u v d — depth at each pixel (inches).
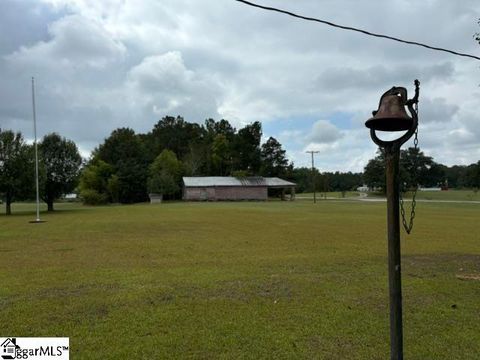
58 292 271.7
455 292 270.2
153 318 216.5
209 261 392.2
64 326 204.8
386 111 141.9
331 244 518.6
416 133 137.3
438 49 229.0
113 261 394.3
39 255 434.6
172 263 381.4
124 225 821.2
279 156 3484.3
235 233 658.8
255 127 3555.6
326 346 179.6
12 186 1315.2
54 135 1614.2
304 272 337.1
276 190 3221.0
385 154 142.6
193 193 2691.9
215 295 263.3
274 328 201.8
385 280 306.5
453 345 181.0
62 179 1601.9
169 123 4222.4
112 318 216.8
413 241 544.4
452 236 603.5
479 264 372.2
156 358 167.5
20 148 1358.3
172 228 751.1
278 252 451.2
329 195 3764.8
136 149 3016.7
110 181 2701.8
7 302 248.1
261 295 263.6
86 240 569.6
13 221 973.8
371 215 1118.4
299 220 941.8
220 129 4114.2
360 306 239.0
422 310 231.1
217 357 168.2
